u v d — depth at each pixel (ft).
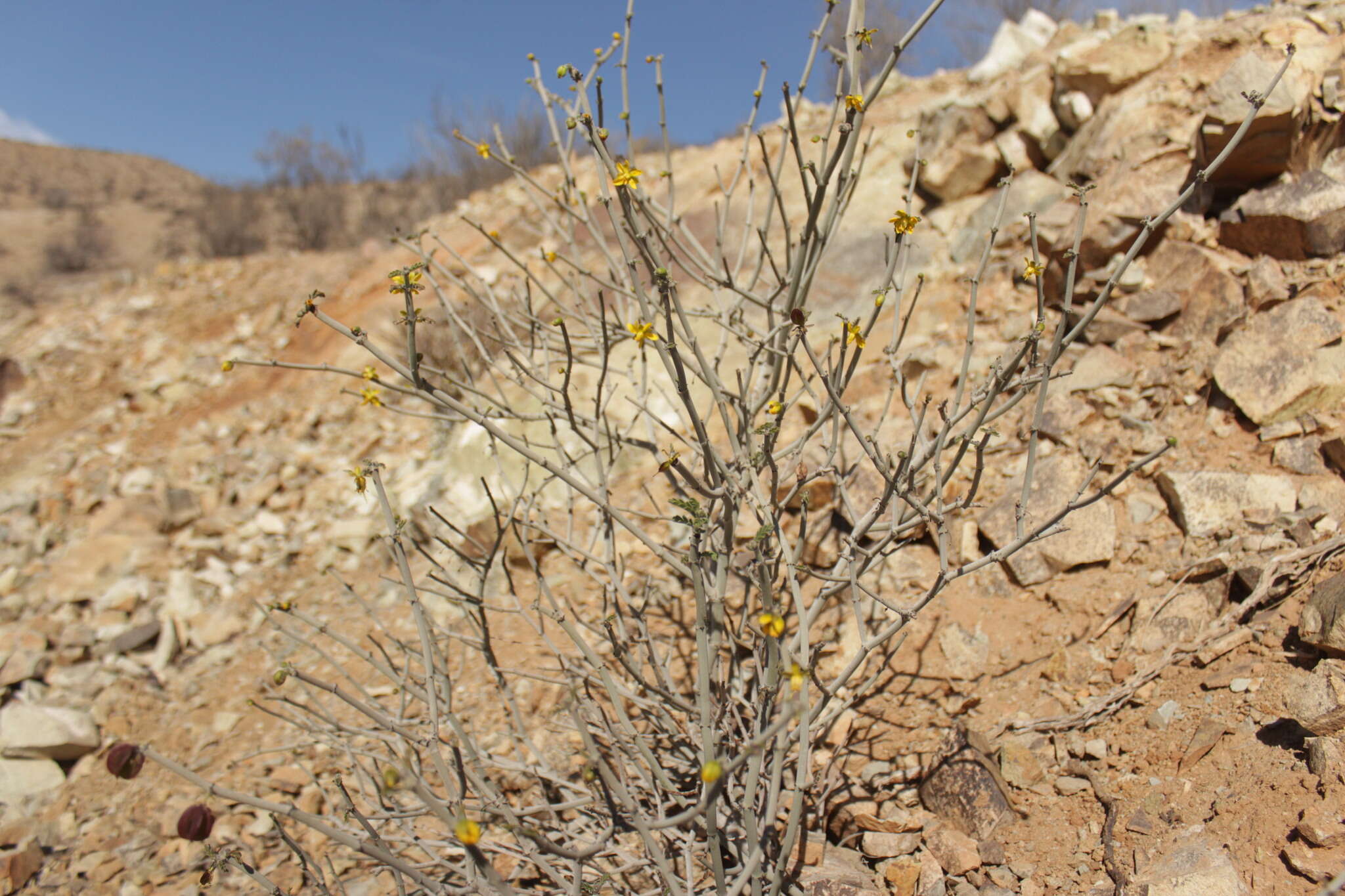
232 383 24.40
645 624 8.98
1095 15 18.69
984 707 8.99
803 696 6.02
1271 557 8.63
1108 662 8.87
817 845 7.68
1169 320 12.57
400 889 7.16
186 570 16.20
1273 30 14.34
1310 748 6.57
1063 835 7.27
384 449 19.34
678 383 6.23
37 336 29.40
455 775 9.25
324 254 34.19
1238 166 13.01
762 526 6.29
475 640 10.28
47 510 19.65
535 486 14.33
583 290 10.03
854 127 7.21
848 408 6.20
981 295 15.05
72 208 130.82
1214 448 10.47
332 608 14.65
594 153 7.12
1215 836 6.49
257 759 11.66
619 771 7.24
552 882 8.02
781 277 8.11
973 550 10.80
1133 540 9.95
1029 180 16.37
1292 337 10.64
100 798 11.69
